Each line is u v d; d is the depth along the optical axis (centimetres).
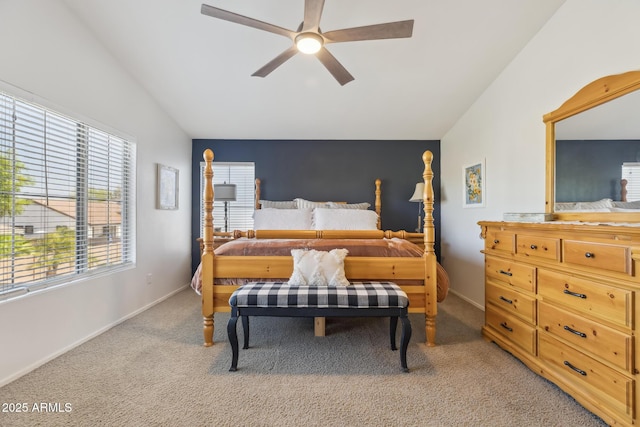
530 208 241
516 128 256
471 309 297
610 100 179
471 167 326
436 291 220
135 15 213
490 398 152
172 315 274
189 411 141
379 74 277
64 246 206
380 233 234
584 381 143
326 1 203
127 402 147
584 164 193
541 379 168
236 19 160
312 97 313
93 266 233
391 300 179
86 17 213
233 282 213
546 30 224
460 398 152
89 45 223
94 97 228
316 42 174
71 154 212
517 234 190
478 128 313
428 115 346
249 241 241
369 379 170
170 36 231
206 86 293
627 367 124
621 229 125
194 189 404
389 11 211
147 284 298
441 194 402
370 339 225
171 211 347
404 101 319
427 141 408
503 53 252
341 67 200
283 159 408
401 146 409
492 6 208
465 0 203
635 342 122
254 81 287
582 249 144
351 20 217
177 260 361
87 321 220
